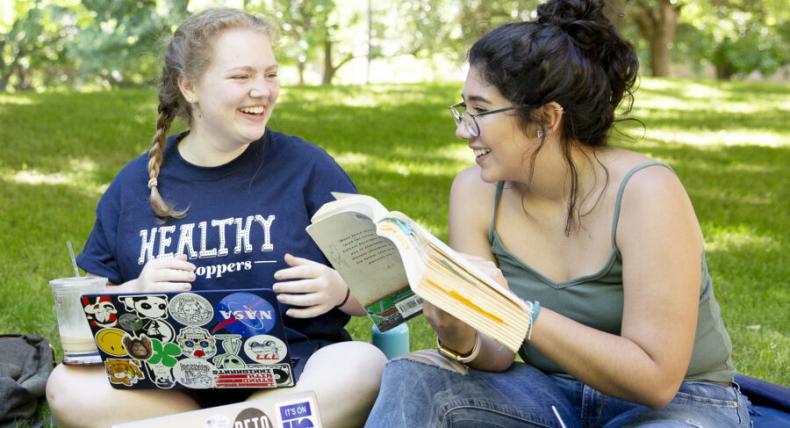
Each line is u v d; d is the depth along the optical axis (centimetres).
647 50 3028
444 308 188
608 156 230
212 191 275
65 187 712
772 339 424
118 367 245
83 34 1644
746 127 1195
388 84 1673
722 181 828
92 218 624
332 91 1460
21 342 333
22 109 1084
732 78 3525
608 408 239
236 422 223
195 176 277
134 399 249
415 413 215
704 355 232
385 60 3023
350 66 3297
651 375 212
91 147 870
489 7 1338
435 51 2634
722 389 232
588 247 231
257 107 267
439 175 805
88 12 1506
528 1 1294
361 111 1223
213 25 264
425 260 188
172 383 245
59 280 255
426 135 1034
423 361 227
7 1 1230
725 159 948
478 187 250
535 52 219
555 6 227
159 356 240
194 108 273
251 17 271
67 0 1511
